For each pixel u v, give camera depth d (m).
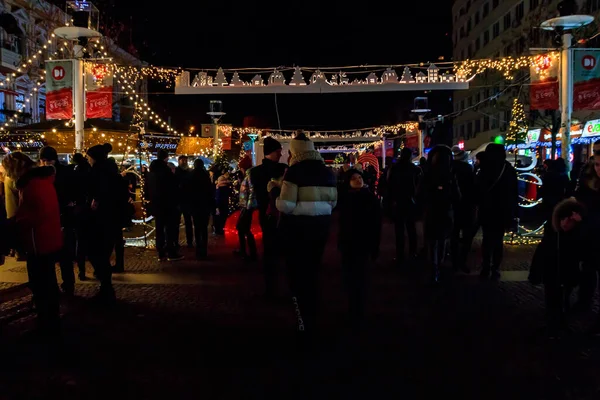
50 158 7.16
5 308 6.77
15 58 26.78
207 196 10.10
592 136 22.98
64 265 7.30
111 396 4.17
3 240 5.58
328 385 4.34
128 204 8.03
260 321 6.07
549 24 11.32
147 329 5.80
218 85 13.62
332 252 10.88
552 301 5.43
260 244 10.95
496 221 8.04
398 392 4.21
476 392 4.21
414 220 9.69
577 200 5.55
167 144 17.08
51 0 31.23
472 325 5.89
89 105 12.36
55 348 5.21
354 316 5.96
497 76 41.81
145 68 13.59
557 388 4.28
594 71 11.48
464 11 54.75
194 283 8.02
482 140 47.38
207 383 4.39
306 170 5.27
